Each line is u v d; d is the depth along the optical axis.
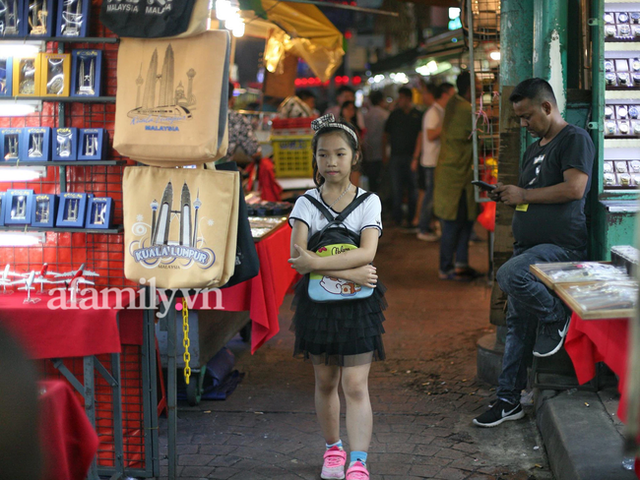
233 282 3.26
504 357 4.05
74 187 3.34
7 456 1.35
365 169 12.45
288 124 8.99
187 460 3.66
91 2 3.19
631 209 3.87
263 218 5.12
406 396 4.55
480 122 5.26
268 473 3.50
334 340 3.18
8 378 1.37
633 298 2.28
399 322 6.33
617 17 4.09
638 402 1.58
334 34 8.14
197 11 2.90
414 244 10.28
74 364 3.41
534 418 4.08
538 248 3.74
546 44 4.18
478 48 5.24
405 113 11.28
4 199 3.24
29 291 3.19
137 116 2.98
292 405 4.45
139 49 2.99
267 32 8.44
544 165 3.78
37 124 3.32
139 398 3.48
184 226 3.05
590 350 3.26
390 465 3.55
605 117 4.13
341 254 3.14
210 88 2.93
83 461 2.18
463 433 3.94
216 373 4.65
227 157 6.86
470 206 7.64
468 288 7.58
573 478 2.97
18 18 3.16
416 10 13.78
